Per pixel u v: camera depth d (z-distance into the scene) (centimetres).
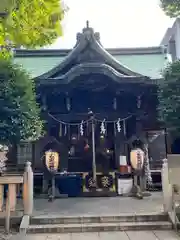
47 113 1230
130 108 1265
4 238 643
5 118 818
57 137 1241
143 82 1166
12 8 356
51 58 1644
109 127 1270
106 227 699
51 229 692
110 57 1221
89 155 1252
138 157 1089
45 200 1038
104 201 995
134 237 638
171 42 1595
